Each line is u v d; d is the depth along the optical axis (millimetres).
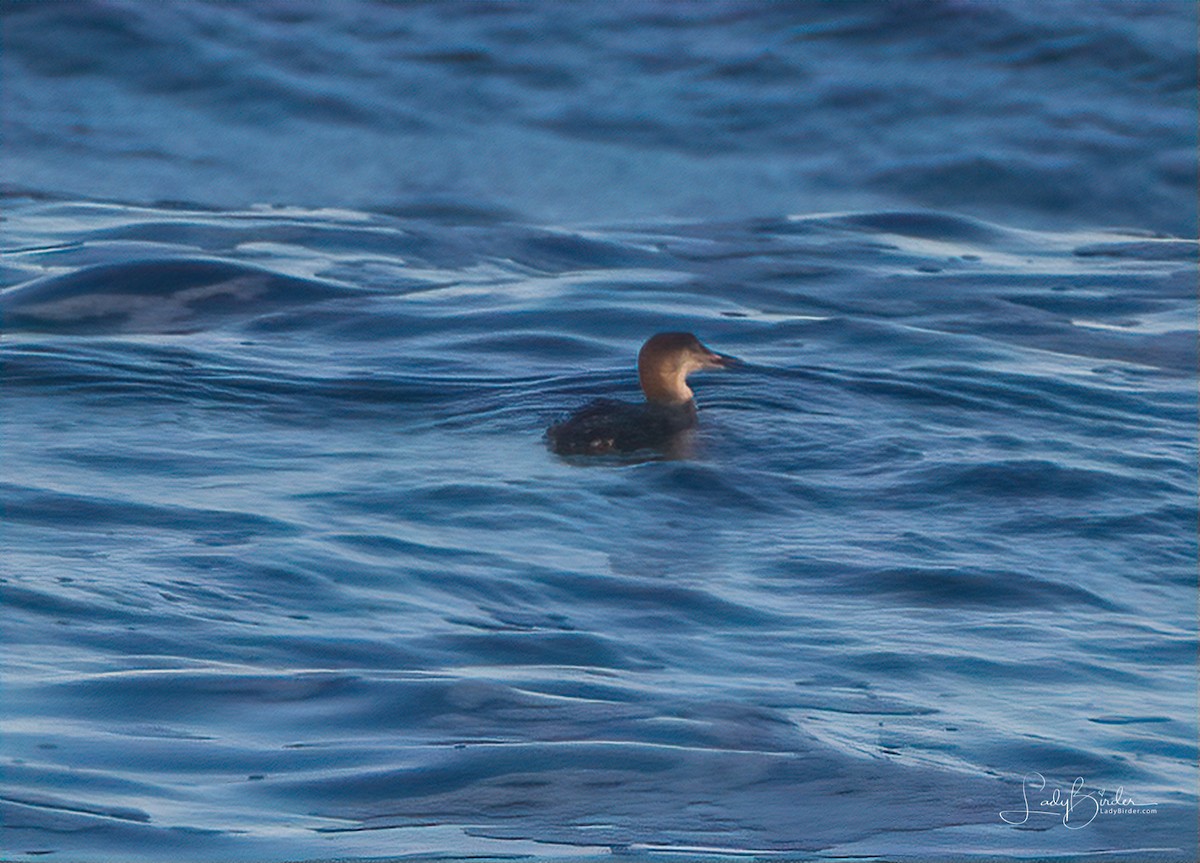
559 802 11625
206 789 11578
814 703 13789
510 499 18625
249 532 17328
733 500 18859
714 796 11836
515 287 28828
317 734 12578
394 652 14469
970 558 17438
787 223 34875
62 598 15188
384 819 11289
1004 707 13883
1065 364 24609
